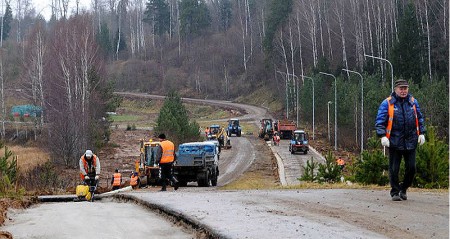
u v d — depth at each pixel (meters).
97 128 53.84
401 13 95.19
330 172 24.22
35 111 67.50
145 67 151.25
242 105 120.06
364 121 62.69
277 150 63.19
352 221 8.33
